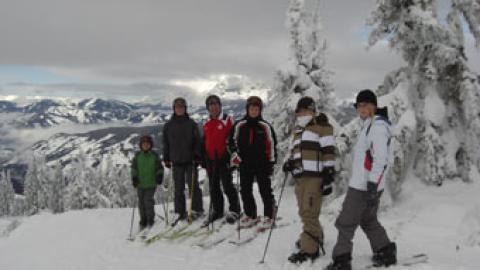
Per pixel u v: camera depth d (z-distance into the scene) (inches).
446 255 246.1
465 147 364.2
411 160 370.3
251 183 334.0
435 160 358.3
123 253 310.8
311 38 515.8
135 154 376.8
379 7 371.9
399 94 370.6
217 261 272.5
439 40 361.1
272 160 327.0
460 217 305.3
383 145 212.1
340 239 228.1
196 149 369.1
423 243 273.0
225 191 357.4
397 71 403.9
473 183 354.9
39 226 418.0
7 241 390.0
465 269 214.8
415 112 368.2
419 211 330.3
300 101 255.9
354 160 227.6
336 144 390.0
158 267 274.7
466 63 358.9
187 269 265.1
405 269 222.1
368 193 219.9
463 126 369.4
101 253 315.0
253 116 324.2
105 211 458.0
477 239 263.0
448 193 347.3
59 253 325.1
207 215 390.0
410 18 358.6
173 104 369.7
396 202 355.6
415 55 379.9
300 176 255.6
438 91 374.0
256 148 323.3
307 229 251.4
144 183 370.9
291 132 510.3
